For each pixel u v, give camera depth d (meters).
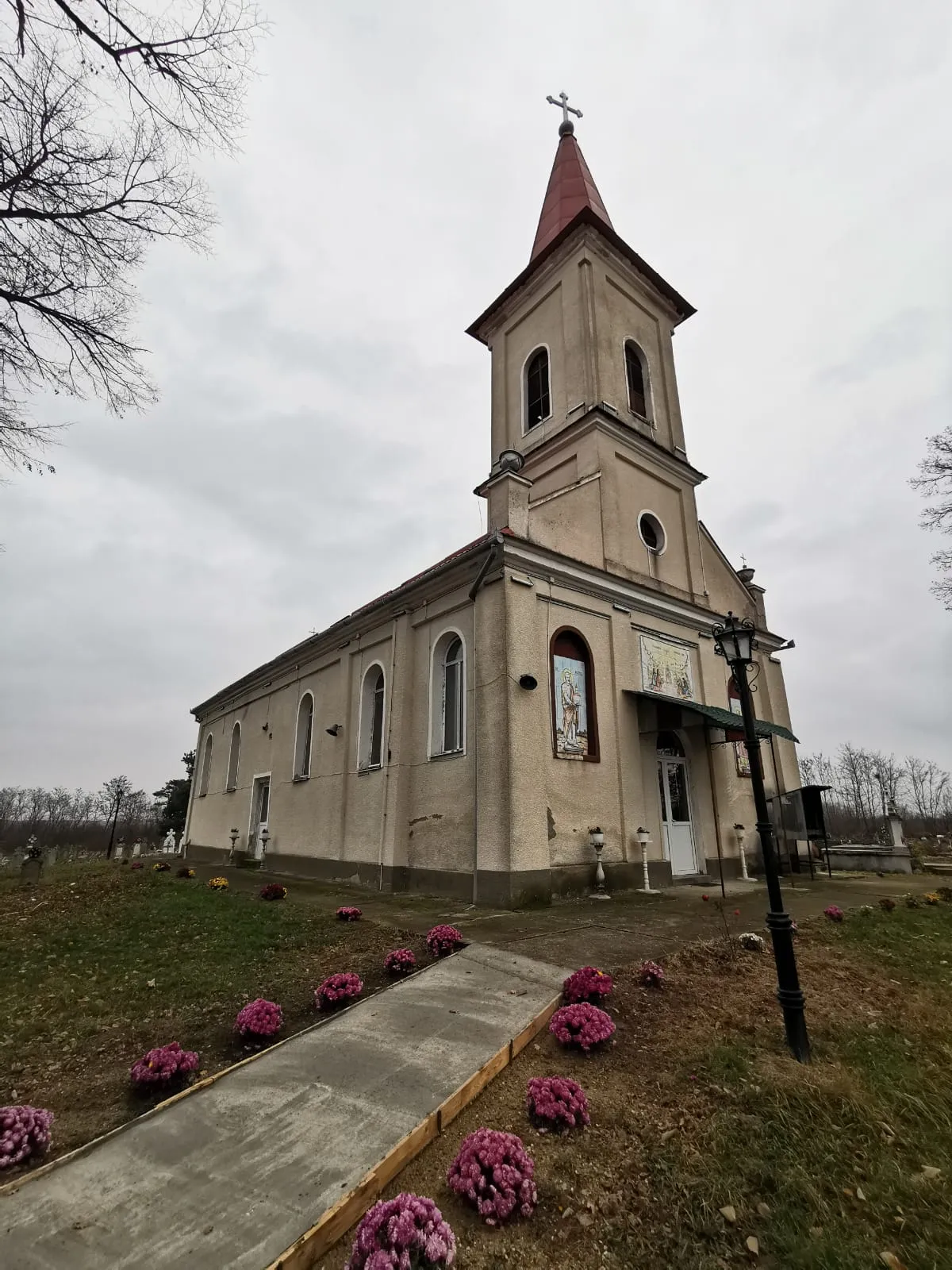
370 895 12.02
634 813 12.36
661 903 10.25
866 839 40.31
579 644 12.55
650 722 13.23
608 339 16.38
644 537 15.84
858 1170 3.45
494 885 10.09
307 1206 2.96
